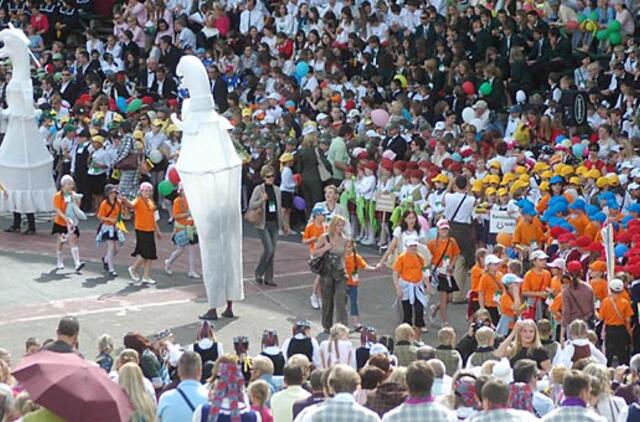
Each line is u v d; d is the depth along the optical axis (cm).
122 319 6088
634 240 5997
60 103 9062
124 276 6850
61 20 10969
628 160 7419
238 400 3080
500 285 5719
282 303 6475
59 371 2878
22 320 6031
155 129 8325
